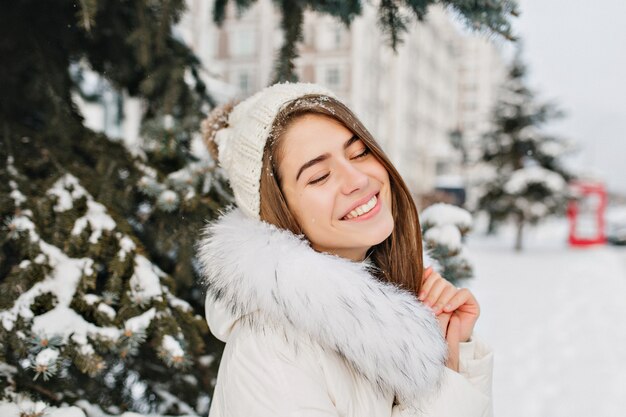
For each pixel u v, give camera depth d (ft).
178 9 6.39
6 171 5.36
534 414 11.73
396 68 104.17
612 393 12.84
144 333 4.52
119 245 5.09
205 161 5.99
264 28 86.12
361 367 2.80
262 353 2.71
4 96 6.07
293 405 2.57
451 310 3.66
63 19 5.97
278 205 3.09
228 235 3.10
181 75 6.62
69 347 4.23
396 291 3.17
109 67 7.11
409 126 111.96
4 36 5.83
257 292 2.75
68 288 4.65
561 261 41.22
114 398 5.33
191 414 5.47
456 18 5.25
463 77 161.58
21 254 4.79
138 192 6.02
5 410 4.10
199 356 5.75
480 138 51.31
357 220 3.11
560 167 48.93
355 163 3.27
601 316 21.30
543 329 19.15
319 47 89.92
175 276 5.63
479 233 66.49
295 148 3.03
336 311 2.70
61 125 6.02
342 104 3.22
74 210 5.24
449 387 3.05
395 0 5.57
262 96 3.33
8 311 4.26
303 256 2.84
